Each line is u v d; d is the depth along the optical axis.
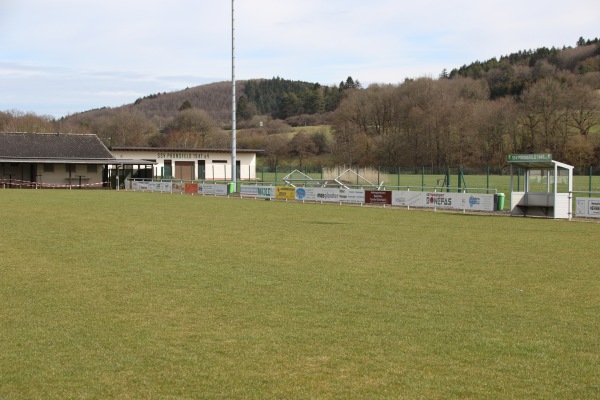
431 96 106.69
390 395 7.46
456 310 11.63
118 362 8.65
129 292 13.15
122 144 129.12
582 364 8.55
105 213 33.53
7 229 25.11
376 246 20.61
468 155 92.25
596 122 85.06
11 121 120.75
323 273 15.45
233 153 55.62
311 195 46.38
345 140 107.06
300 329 10.27
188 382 7.89
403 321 10.80
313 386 7.75
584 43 177.75
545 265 16.84
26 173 70.12
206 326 10.48
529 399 7.34
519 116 91.19
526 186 33.84
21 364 8.56
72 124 138.62
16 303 12.18
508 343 9.52
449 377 8.06
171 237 22.72
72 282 14.23
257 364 8.55
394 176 81.38
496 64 178.38
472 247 20.48
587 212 31.78
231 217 31.75
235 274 15.27
